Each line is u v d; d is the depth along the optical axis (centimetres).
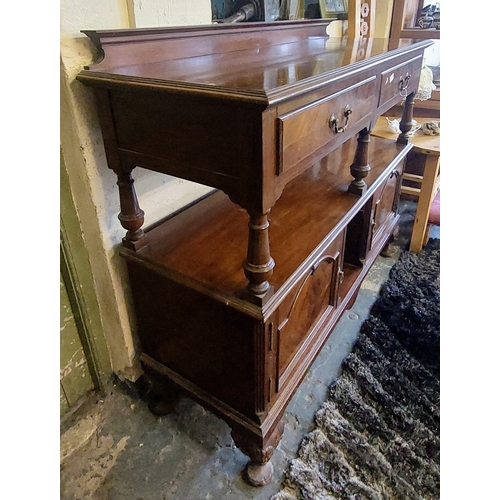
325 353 142
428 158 175
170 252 98
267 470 105
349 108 90
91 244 102
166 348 109
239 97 60
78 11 78
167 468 109
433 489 103
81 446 114
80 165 90
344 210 116
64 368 114
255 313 80
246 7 121
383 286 173
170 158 77
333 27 175
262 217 72
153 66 83
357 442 113
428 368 136
